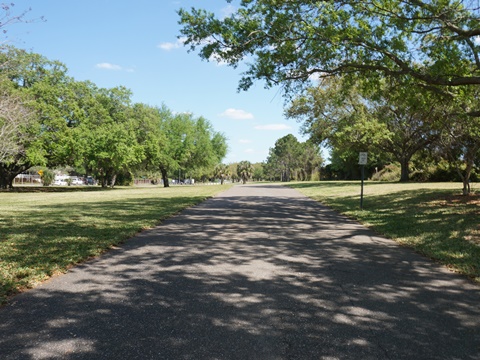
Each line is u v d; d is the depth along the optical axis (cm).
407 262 691
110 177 6694
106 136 4556
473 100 1506
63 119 4047
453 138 1736
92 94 5181
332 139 3919
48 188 5088
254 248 809
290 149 11150
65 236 920
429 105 1502
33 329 382
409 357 331
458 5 1145
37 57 4072
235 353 334
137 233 1005
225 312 432
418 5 1152
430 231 977
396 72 1241
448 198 1741
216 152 6575
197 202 2058
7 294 490
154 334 372
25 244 816
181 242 876
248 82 1440
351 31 1166
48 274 584
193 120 6150
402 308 452
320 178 8144
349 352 338
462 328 395
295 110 3888
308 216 1413
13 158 3716
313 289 523
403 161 4175
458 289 530
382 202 1778
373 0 1191
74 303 460
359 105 3572
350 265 666
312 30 1179
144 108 5500
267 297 487
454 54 1263
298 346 349
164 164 5709
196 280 562
